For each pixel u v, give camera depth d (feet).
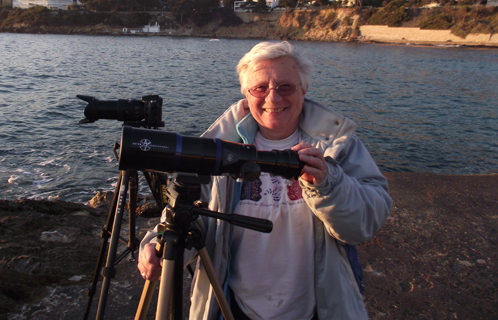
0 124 37.42
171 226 3.71
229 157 3.51
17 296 7.62
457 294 8.61
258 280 4.81
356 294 4.64
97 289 8.27
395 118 49.60
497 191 14.82
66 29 345.92
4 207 12.62
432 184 15.48
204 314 4.76
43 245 10.25
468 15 254.27
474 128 44.55
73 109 45.91
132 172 7.39
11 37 262.47
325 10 326.65
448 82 87.51
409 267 9.62
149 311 7.66
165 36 351.87
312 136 4.95
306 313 4.77
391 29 279.08
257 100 4.72
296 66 4.63
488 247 10.68
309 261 4.74
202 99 56.85
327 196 3.88
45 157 28.81
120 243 10.84
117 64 103.71
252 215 4.86
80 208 13.88
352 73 101.81
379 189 4.58
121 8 372.79
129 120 7.02
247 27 351.67
